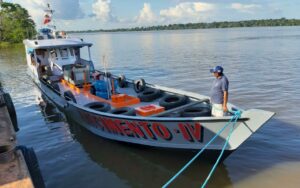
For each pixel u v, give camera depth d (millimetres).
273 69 21547
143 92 10766
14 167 4660
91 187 7066
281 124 10320
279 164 7625
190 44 55688
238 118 6711
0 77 23125
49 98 14539
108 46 58625
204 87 16938
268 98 13695
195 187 6871
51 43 14742
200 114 7859
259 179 6980
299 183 6738
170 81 19141
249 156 8117
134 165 8055
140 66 26750
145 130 7988
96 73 14016
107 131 9148
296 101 13000
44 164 8258
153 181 7246
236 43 51969
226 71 21547
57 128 11062
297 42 47438
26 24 76062
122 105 9812
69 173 7738
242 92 15039
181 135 7566
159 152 8406
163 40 79812
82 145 9430
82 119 10117
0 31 72938
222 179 7090
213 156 7543
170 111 8117
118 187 7039
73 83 12602
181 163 8039
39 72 15281
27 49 17250
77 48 15781
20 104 14617
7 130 6238
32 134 10531
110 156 8625
